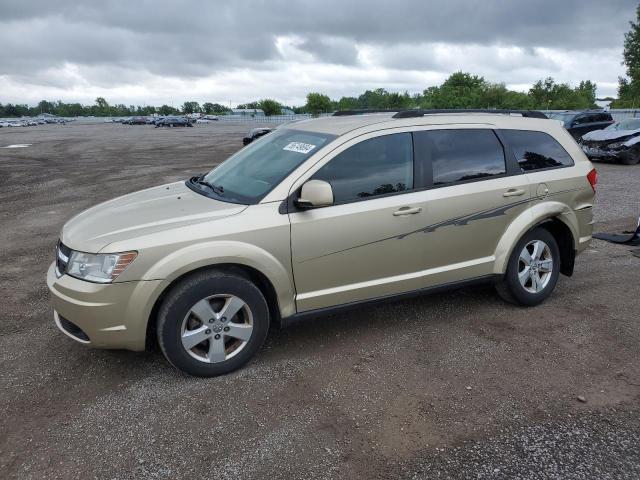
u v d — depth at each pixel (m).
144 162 19.06
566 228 4.92
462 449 2.89
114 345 3.40
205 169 16.53
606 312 4.71
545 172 4.73
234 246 3.47
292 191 3.70
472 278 4.46
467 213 4.28
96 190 12.20
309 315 3.88
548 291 4.86
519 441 2.95
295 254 3.69
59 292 3.43
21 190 12.38
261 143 4.68
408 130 4.15
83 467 2.77
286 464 2.78
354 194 3.89
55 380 3.62
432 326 4.44
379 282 4.05
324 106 80.06
